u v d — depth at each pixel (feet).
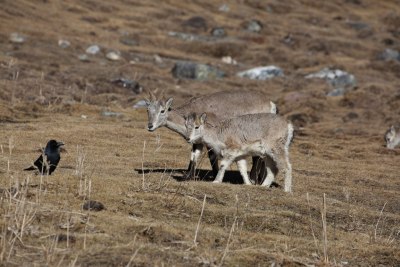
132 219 155.74
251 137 206.80
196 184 198.80
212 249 143.95
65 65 557.74
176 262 132.57
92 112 393.91
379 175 287.07
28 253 128.77
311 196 209.36
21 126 328.49
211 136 209.97
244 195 194.70
